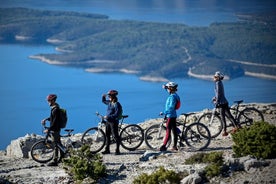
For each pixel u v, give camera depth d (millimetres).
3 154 24094
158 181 14977
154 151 20062
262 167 15211
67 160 17422
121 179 16562
